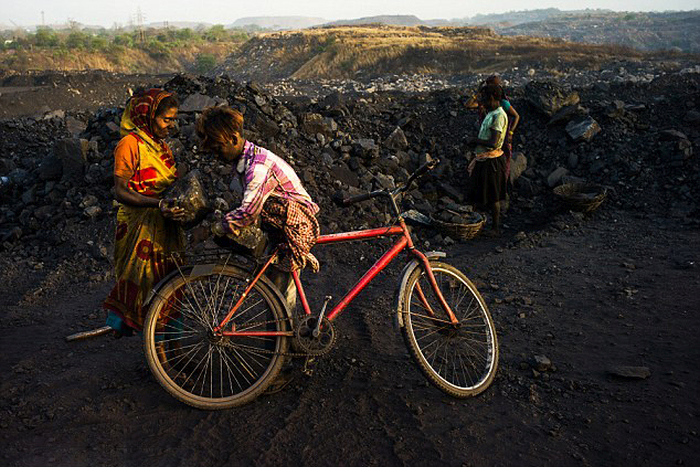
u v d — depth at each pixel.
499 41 68.12
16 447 2.71
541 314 4.18
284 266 3.10
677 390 3.06
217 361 3.47
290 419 2.91
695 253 5.09
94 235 5.83
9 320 4.35
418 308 4.32
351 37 78.69
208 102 7.00
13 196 6.84
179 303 3.14
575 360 3.49
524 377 3.33
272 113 7.20
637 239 5.64
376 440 2.74
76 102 24.77
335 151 7.17
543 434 2.77
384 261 3.24
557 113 8.23
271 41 83.00
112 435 2.81
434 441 2.72
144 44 102.44
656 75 35.22
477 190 6.21
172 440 2.76
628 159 7.31
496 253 5.62
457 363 3.50
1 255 5.74
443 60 57.41
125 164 2.89
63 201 6.28
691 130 7.71
